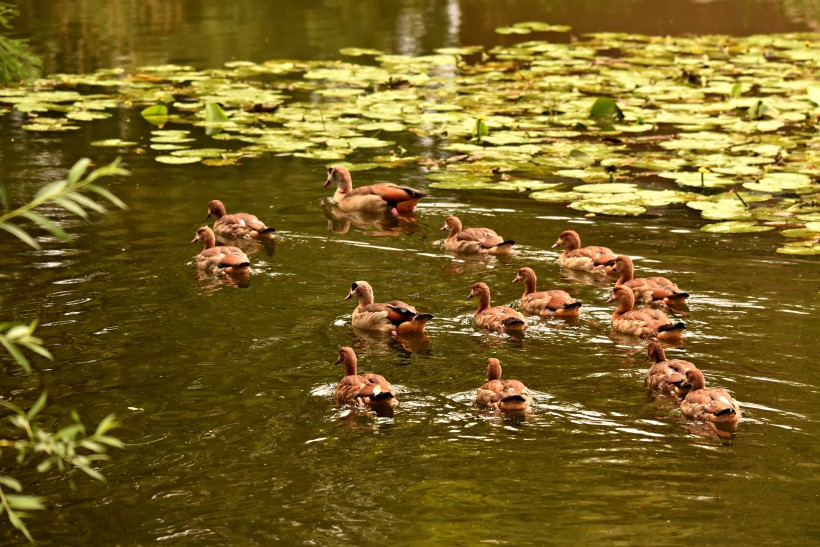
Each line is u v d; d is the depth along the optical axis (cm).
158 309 1588
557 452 1167
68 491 1098
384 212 2086
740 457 1156
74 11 4203
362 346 1473
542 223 2025
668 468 1133
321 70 3256
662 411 1270
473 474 1120
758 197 2148
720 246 1880
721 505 1059
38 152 2403
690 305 1609
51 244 1859
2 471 1139
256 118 2717
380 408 1277
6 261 1770
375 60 3466
